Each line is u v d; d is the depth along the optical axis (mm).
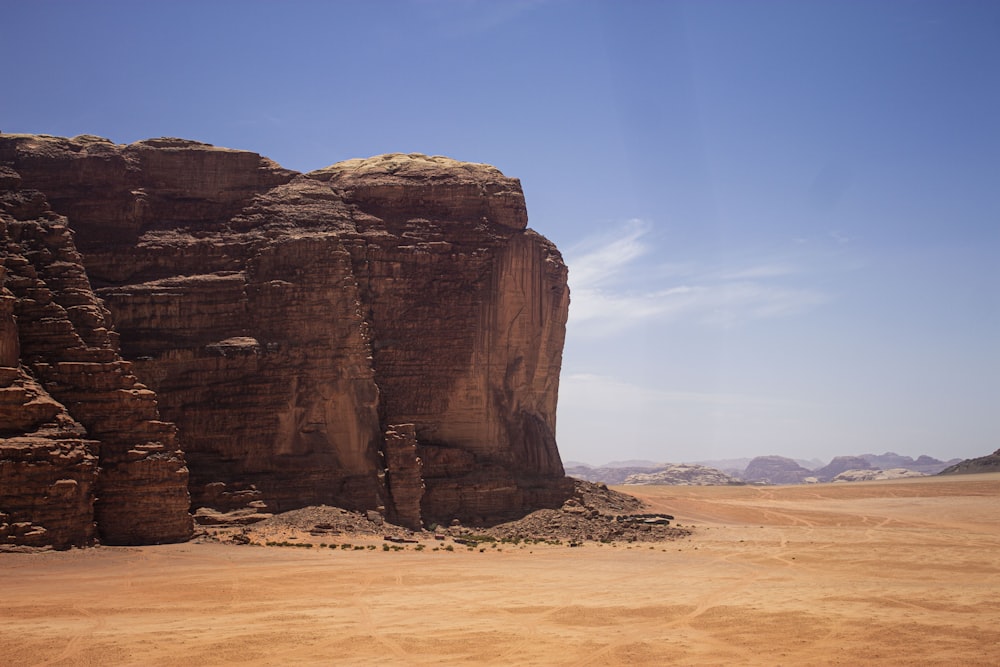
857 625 30609
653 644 28000
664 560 48969
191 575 38844
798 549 55406
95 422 46469
